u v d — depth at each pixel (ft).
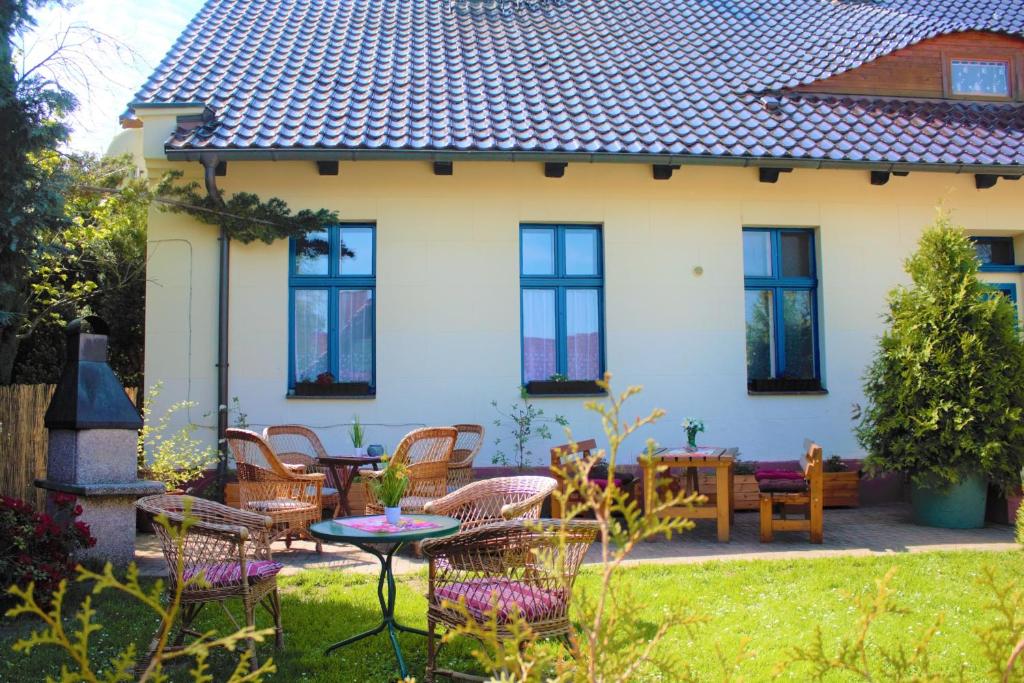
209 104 32.78
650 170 33.55
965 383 27.94
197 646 6.46
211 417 30.89
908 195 35.04
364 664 15.28
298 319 32.22
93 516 21.70
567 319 33.45
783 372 34.47
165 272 31.12
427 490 25.54
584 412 32.45
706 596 19.16
